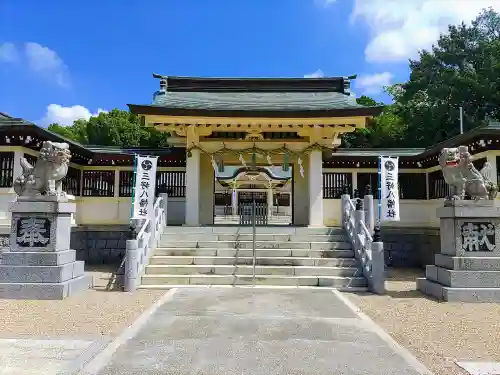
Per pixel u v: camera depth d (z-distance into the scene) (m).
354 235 12.85
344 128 15.45
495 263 9.72
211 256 12.64
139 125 40.34
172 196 17.66
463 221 10.02
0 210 13.80
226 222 24.80
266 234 13.73
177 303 8.98
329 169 18.11
